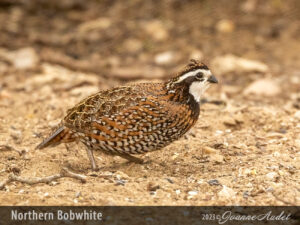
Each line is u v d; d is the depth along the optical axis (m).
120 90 12.84
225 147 14.52
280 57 25.52
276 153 13.82
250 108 17.47
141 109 12.34
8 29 29.25
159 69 24.89
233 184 12.20
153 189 11.92
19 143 15.28
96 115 12.60
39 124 16.88
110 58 26.48
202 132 15.94
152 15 30.36
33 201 11.45
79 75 22.94
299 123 16.36
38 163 13.82
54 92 20.44
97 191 11.85
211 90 21.41
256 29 28.11
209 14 29.84
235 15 29.45
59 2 31.78
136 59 26.36
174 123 12.52
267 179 12.24
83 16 31.20
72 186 12.13
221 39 27.53
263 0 30.42
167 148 14.62
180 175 13.02
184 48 26.91
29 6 31.84
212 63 24.70
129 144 12.66
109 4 31.92
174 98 12.53
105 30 29.31
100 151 13.63
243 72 23.86
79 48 27.64
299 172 12.64
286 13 29.25
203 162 13.65
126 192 11.81
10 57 25.17
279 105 19.12
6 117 17.48
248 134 15.56
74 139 13.33
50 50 27.09
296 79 22.66
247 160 13.48
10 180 12.45
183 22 29.38
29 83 21.70
